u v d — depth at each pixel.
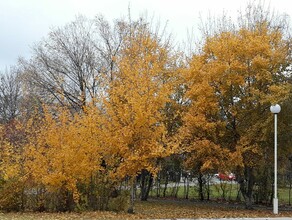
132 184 18.67
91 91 26.97
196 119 20.92
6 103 51.06
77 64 29.88
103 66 28.39
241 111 21.45
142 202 26.31
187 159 23.17
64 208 18.48
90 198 19.03
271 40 22.39
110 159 18.30
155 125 18.05
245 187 24.28
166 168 30.52
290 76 21.75
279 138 21.42
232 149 21.86
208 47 23.08
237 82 21.12
